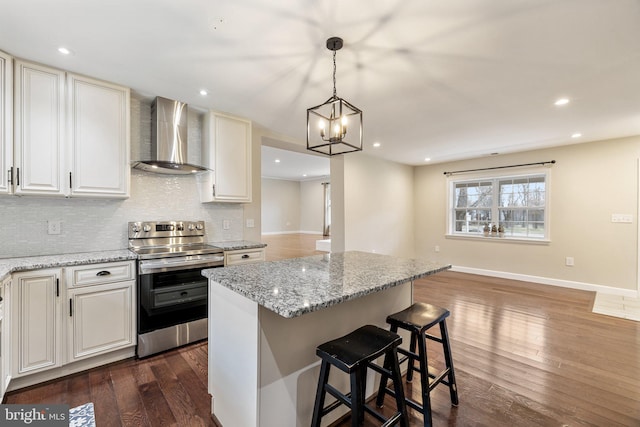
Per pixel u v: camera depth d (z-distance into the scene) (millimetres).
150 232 2939
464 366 2381
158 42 1965
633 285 4238
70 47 2018
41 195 2287
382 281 1591
